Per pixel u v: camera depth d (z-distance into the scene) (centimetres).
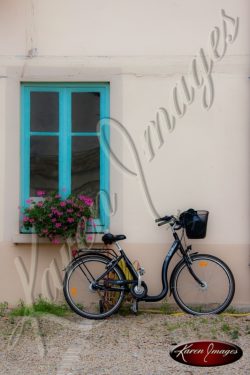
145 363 593
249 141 780
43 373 567
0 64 782
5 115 782
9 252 781
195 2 782
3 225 781
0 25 784
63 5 784
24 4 785
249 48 780
